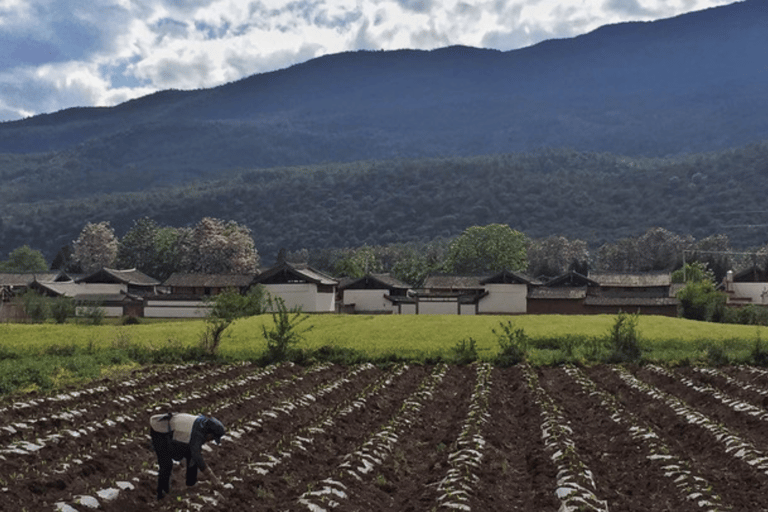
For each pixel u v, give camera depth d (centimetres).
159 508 1391
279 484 1534
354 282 10188
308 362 3916
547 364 3969
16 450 1688
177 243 15325
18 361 3503
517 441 2042
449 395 2948
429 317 6438
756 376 3375
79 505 1316
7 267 16950
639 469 1723
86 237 16575
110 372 3531
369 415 2420
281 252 13862
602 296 9481
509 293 9056
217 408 2331
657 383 3328
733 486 1563
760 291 10481
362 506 1414
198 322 6269
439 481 1563
